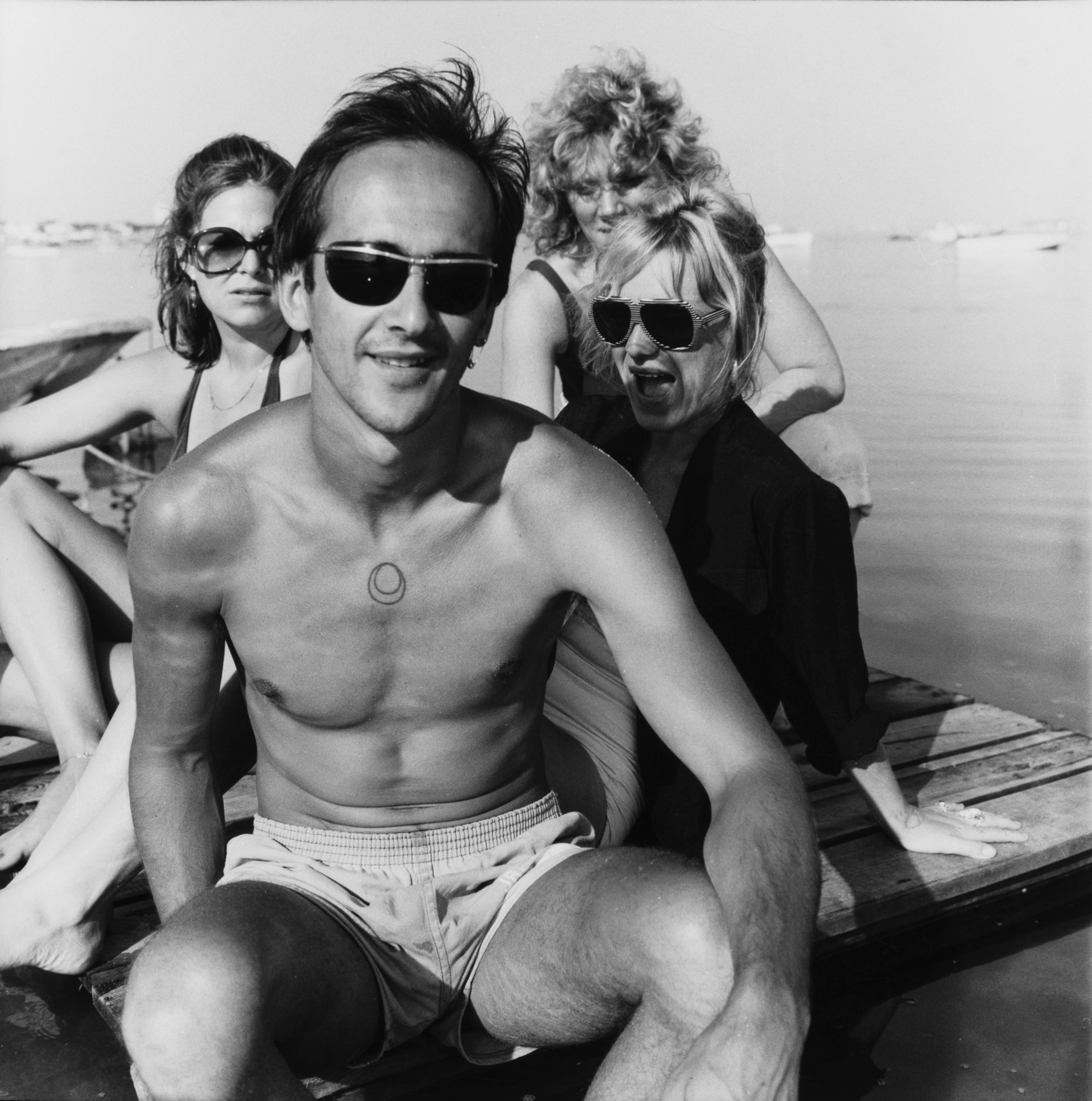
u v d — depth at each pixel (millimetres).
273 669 1856
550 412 3570
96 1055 2227
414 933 1856
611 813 2404
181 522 1776
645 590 1784
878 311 11094
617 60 3543
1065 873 2873
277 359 2938
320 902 1826
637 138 3346
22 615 2922
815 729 2580
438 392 1639
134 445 7898
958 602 4871
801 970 1499
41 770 3225
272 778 1993
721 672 1800
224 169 2812
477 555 1801
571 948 1722
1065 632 4590
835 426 3654
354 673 1832
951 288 12031
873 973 2617
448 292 1605
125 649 3088
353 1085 2027
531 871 1931
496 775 1960
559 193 3496
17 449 3068
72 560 3090
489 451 1795
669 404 2467
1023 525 5660
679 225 2398
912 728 3545
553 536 1800
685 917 1585
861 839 2854
